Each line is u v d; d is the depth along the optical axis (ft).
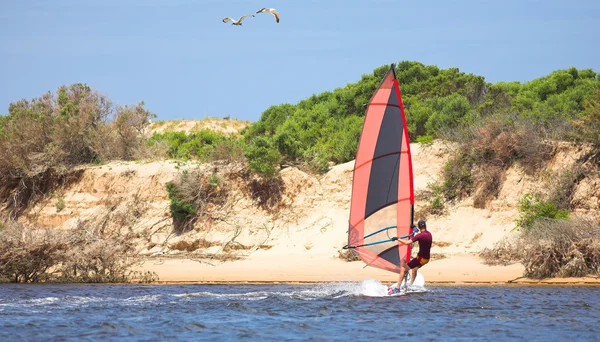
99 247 301.63
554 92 482.69
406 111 456.45
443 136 405.59
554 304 221.66
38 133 452.76
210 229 383.04
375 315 205.87
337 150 432.25
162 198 408.26
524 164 363.56
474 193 364.99
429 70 543.39
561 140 367.45
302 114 539.29
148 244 381.19
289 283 282.56
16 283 294.87
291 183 396.98
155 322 197.36
